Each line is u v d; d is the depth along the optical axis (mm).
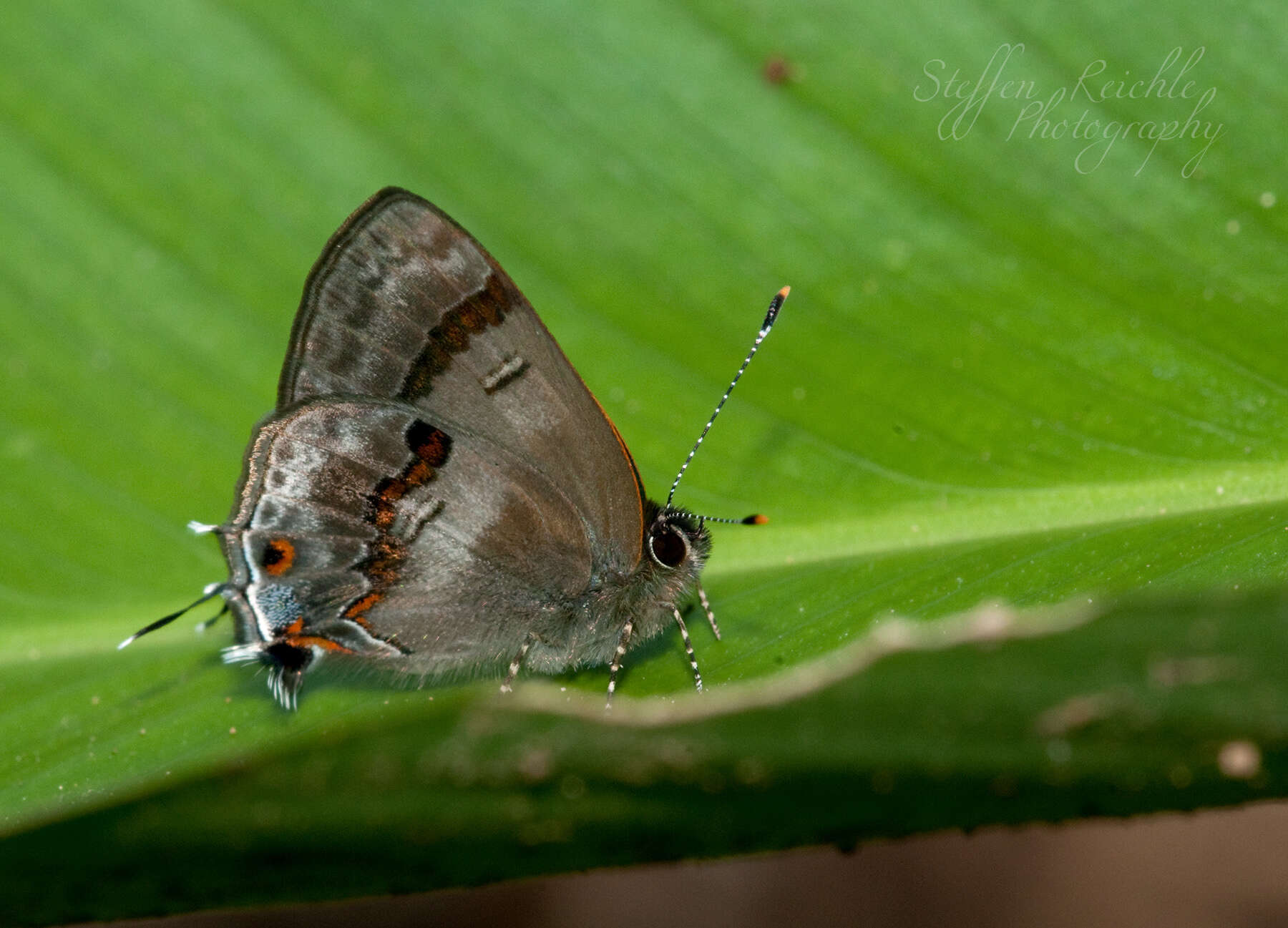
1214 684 147
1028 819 160
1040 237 174
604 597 174
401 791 156
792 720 151
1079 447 174
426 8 175
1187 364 173
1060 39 172
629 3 175
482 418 171
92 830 156
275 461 171
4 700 173
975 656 140
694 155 175
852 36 174
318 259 170
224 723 171
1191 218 172
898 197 174
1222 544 168
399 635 173
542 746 154
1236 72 172
